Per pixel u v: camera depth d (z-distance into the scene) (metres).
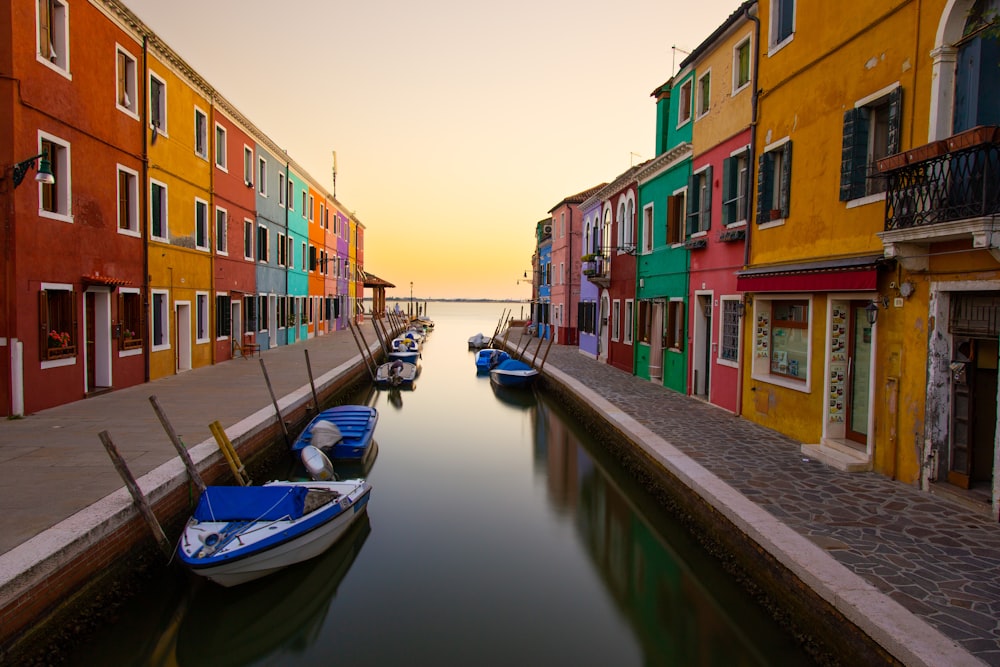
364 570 7.15
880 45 7.37
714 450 8.70
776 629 5.26
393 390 21.05
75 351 11.50
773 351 10.36
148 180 14.25
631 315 18.17
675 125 14.84
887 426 7.29
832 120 8.31
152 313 14.94
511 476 10.96
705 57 12.80
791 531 5.65
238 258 20.92
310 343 28.92
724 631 5.93
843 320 8.32
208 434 9.30
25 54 10.05
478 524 8.61
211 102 18.22
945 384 6.59
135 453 8.04
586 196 29.41
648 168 16.05
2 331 9.87
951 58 6.38
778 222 9.70
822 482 7.15
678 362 14.41
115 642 5.59
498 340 36.09
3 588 4.40
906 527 5.77
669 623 6.05
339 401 16.98
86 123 11.76
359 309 50.56
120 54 13.23
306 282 31.45
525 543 7.96
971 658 3.66
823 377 8.54
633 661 5.37
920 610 4.25
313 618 6.13
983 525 5.81
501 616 6.13
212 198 18.41
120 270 13.12
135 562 6.08
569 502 9.56
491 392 20.92
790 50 9.38
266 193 24.16
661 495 8.34
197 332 17.56
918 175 6.25
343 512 7.36
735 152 11.33
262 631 6.22
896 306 7.10
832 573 4.80
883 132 7.66
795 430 9.32
